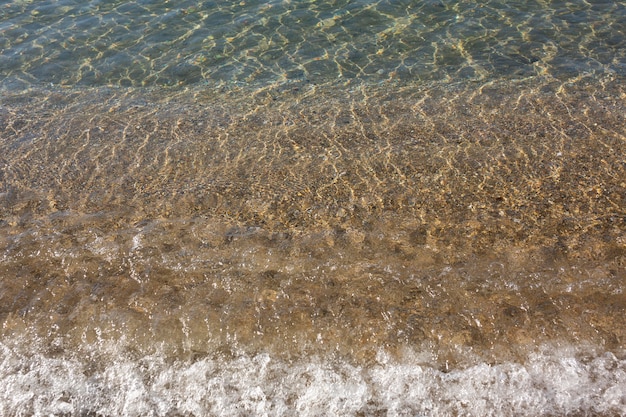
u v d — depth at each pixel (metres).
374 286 4.81
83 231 5.64
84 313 4.73
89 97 8.13
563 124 6.79
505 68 8.16
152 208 5.92
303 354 4.33
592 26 8.97
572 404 3.89
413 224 5.46
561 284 4.68
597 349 4.19
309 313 4.61
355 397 4.05
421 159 6.38
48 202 6.11
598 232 5.16
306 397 4.07
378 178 6.14
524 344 4.26
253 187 6.14
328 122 7.25
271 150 6.77
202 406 4.07
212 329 4.53
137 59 8.91
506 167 6.13
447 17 9.52
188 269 5.10
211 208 5.87
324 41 9.12
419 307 4.60
